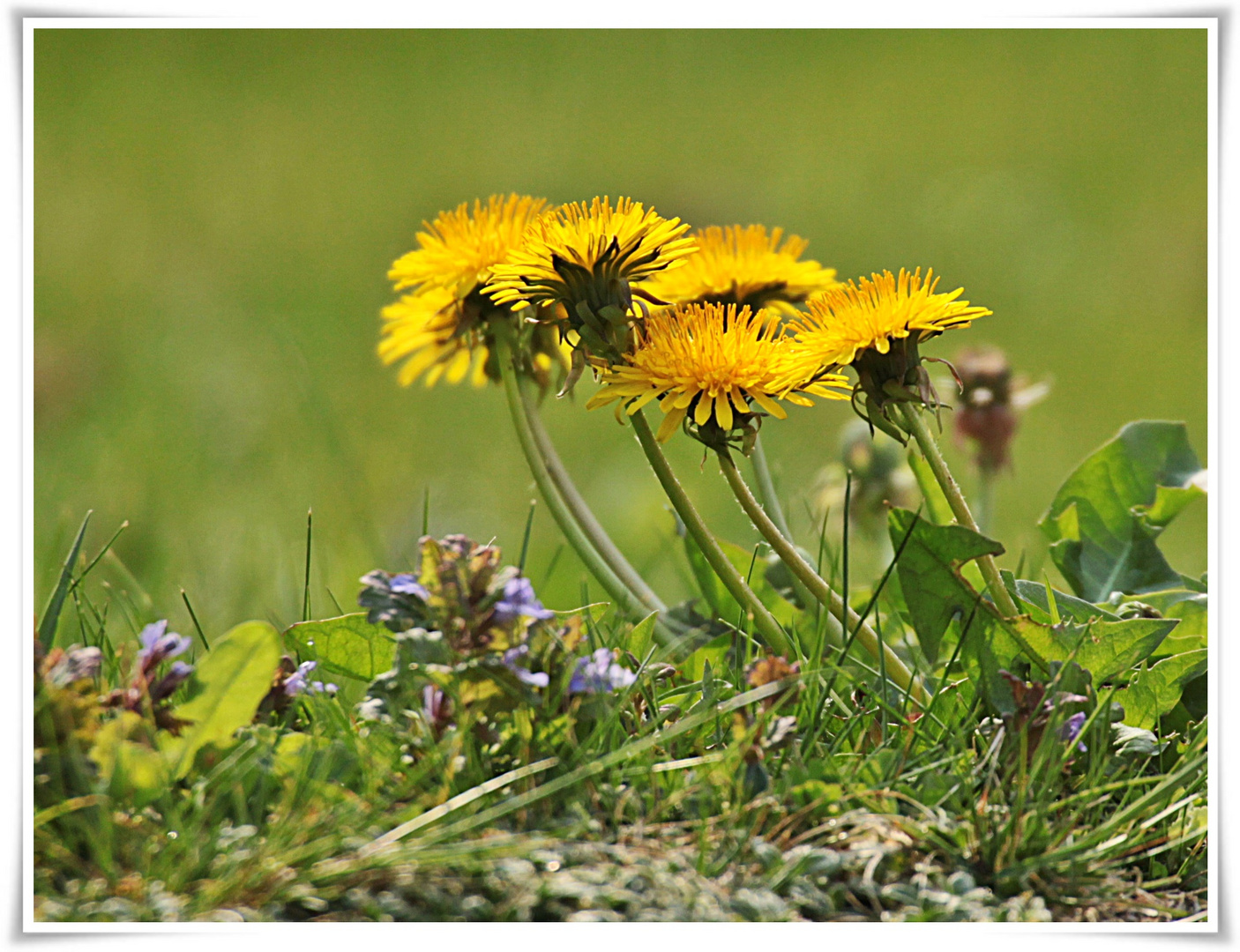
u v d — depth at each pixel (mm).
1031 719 1438
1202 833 1434
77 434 2260
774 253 1483
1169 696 1455
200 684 1426
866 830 1427
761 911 1412
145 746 1420
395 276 1470
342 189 4047
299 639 1458
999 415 1549
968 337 2943
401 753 1433
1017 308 3133
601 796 1428
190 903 1409
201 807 1419
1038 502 2180
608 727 1436
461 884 1415
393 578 1434
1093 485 1501
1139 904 1426
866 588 1499
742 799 1427
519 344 1474
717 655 1476
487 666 1428
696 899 1412
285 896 1411
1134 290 3186
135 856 1416
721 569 1454
